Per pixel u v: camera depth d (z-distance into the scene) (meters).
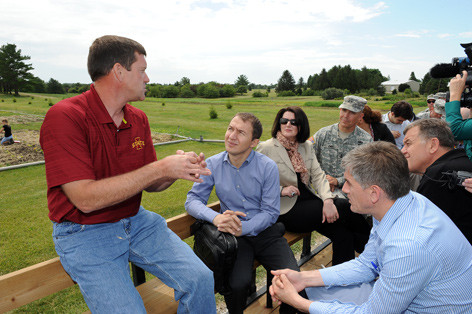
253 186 2.23
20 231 5.30
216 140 15.00
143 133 1.64
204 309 1.60
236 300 1.86
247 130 2.07
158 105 51.28
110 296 1.33
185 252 1.64
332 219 2.44
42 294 1.52
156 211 5.97
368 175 1.34
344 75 106.62
